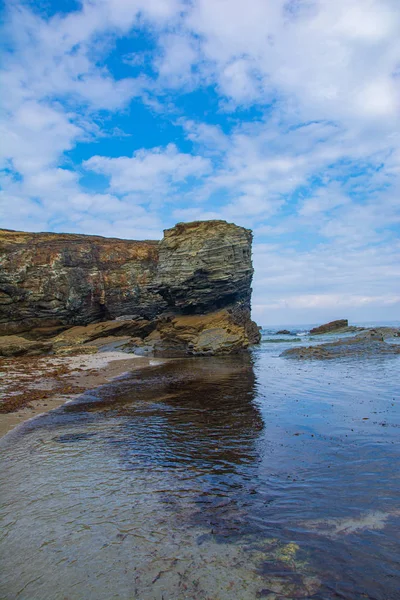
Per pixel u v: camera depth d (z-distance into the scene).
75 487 6.79
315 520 5.32
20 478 7.29
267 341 63.81
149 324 59.47
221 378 21.89
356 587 3.88
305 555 4.48
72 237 73.56
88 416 13.10
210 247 52.78
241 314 55.84
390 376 19.80
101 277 67.44
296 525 5.20
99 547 4.79
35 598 3.88
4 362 33.97
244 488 6.55
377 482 6.51
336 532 4.96
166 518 5.54
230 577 4.11
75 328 60.66
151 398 16.38
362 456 7.89
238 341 42.16
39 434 10.74
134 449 9.08
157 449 9.04
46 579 4.18
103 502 6.14
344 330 78.50
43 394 17.78
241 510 5.71
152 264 72.19
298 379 20.12
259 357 35.91
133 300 69.62
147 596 3.84
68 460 8.36
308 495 6.14
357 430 9.95
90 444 9.60
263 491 6.38
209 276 52.72
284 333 97.00
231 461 8.02
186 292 54.09
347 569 4.18
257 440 9.48
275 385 18.41
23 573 4.31
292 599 3.71
